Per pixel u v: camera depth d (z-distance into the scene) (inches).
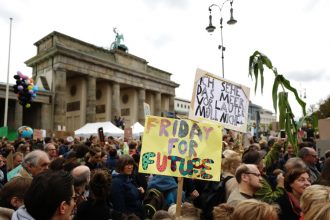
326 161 226.7
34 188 114.3
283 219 190.1
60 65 2194.9
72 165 285.4
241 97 314.7
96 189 204.8
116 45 3090.6
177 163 216.5
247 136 627.5
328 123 547.2
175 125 225.8
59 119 2148.1
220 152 221.0
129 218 203.3
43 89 2164.1
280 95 288.7
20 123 2074.3
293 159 220.7
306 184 187.9
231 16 1057.5
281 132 394.6
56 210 113.3
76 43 2357.3
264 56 292.5
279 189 216.5
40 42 2418.8
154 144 222.7
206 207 246.4
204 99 276.7
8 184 160.6
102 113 2684.5
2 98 2057.1
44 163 248.5
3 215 142.5
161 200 260.8
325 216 106.7
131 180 278.1
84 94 2439.7
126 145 759.7
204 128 225.0
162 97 3260.3
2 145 704.4
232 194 206.7
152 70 3063.5
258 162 264.7
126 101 2947.8
